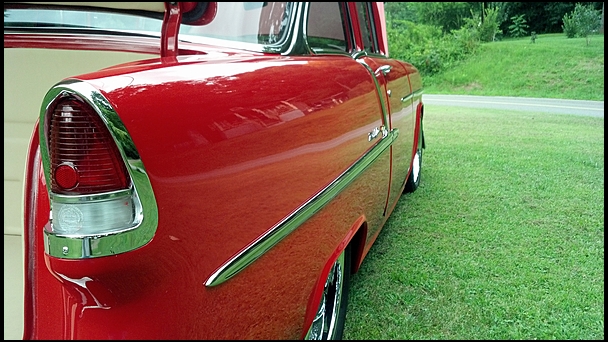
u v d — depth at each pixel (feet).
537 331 7.27
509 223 11.39
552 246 10.12
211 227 3.38
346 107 5.68
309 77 4.99
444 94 44.24
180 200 3.14
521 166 16.52
